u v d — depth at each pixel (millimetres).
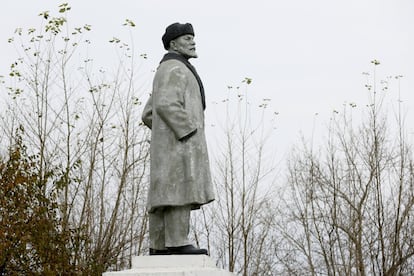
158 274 8742
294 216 29797
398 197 28688
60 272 19875
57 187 20531
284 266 29609
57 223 20469
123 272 8820
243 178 28672
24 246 18938
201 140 9695
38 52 26141
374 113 29797
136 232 26438
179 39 10219
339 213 29484
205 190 9570
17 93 25844
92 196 25875
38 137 24953
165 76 9703
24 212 19438
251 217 28500
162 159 9531
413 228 28391
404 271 28375
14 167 19719
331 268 29734
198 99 9836
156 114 9695
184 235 9523
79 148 26094
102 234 26062
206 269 8797
